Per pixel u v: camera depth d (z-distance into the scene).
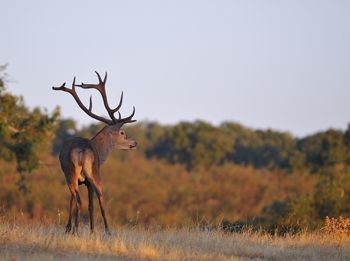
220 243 53.03
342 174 124.50
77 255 44.09
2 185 165.25
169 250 48.25
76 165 52.03
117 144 56.06
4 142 113.56
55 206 161.62
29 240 47.69
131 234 54.34
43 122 115.75
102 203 52.34
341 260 49.88
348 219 63.69
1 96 109.38
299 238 58.53
